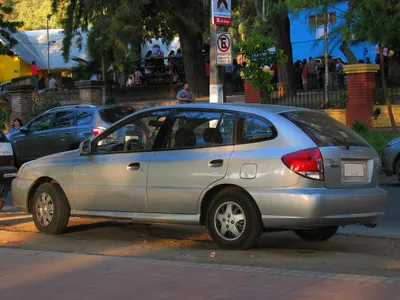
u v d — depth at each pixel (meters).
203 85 29.86
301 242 8.48
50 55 53.09
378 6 18.47
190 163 7.83
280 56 20.89
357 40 20.62
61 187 9.03
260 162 7.33
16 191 9.58
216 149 7.71
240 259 7.19
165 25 30.55
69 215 9.10
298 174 7.10
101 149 8.75
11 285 5.82
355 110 23.30
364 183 7.56
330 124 7.87
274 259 7.23
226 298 5.16
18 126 19.98
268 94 24.44
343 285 5.45
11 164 11.97
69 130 16.94
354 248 8.03
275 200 7.18
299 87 30.14
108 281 5.86
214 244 8.40
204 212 7.85
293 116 7.63
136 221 8.38
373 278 5.70
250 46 20.75
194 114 8.09
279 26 26.98
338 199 7.14
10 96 31.42
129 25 24.12
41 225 9.27
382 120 23.14
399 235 8.87
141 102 29.36
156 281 5.80
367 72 23.09
